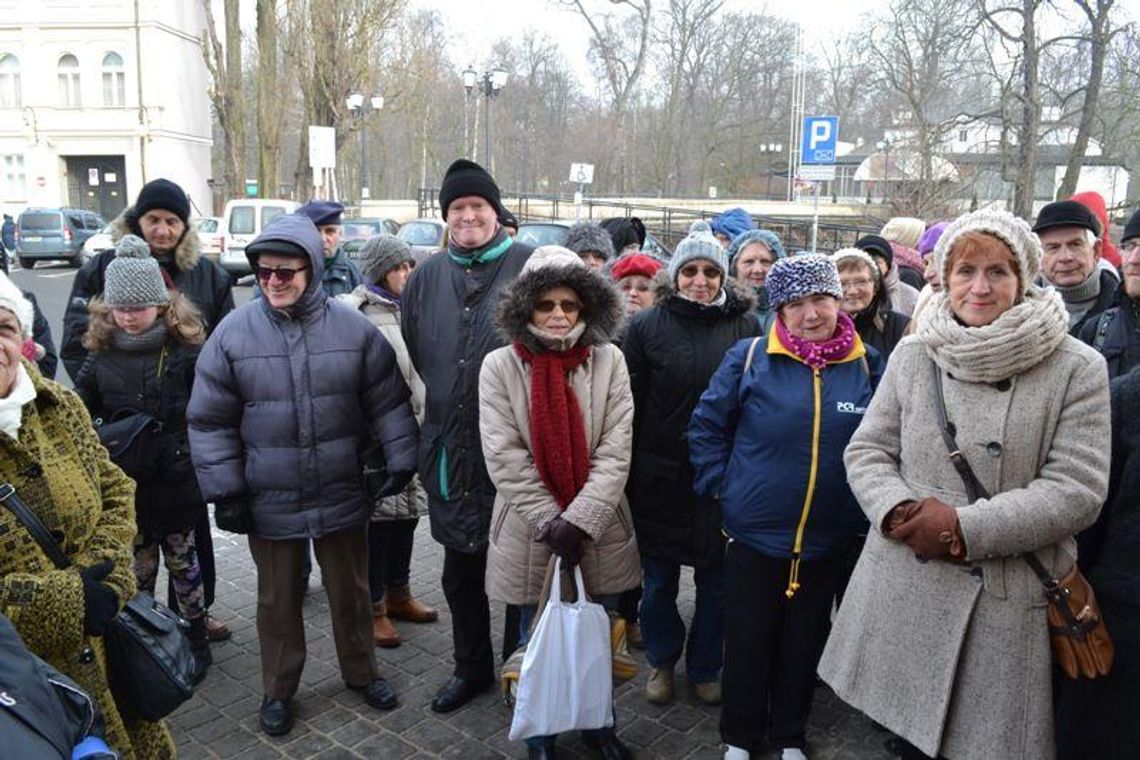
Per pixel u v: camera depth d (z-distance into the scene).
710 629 3.42
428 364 3.28
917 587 2.32
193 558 3.64
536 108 45.16
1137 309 3.09
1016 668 2.19
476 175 3.22
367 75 24.09
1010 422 2.18
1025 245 2.21
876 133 36.56
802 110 35.69
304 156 25.88
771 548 2.84
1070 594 2.17
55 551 2.07
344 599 3.36
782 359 2.87
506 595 2.97
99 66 33.94
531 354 2.89
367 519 3.37
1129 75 18.95
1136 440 2.17
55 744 1.57
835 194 39.28
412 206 28.98
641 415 3.37
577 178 18.81
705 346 3.27
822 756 3.14
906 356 2.43
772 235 4.41
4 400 2.02
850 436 2.77
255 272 3.13
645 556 3.38
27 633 1.91
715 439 3.00
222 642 3.96
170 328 3.47
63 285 18.83
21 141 34.09
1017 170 19.17
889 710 2.35
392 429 3.33
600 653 2.79
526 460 2.89
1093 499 2.09
